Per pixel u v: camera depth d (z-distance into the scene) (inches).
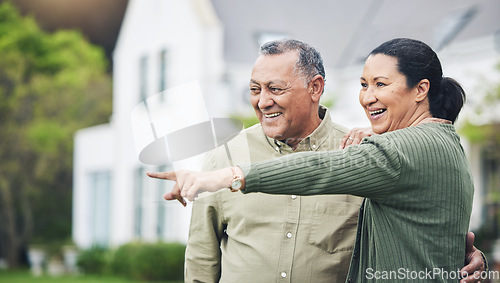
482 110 425.7
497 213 442.0
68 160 918.4
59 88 925.8
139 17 637.9
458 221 88.7
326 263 105.8
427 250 86.7
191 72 560.1
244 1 610.2
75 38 1085.8
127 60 653.9
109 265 632.4
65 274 683.4
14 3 1282.0
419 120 93.1
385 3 578.9
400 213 86.6
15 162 853.8
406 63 91.2
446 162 87.2
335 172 81.3
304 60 103.3
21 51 994.1
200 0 561.0
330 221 106.4
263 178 79.8
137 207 624.4
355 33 588.7
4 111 867.4
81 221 735.1
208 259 113.9
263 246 106.7
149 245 552.7
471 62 475.8
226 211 110.4
